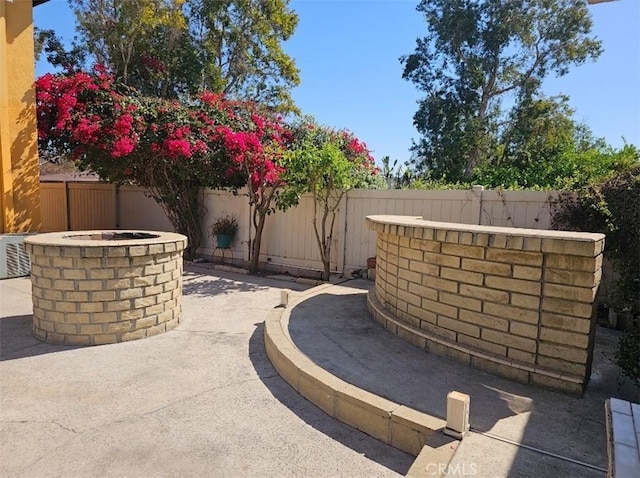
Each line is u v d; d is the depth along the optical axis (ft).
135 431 9.79
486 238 11.18
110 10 48.55
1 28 26.89
